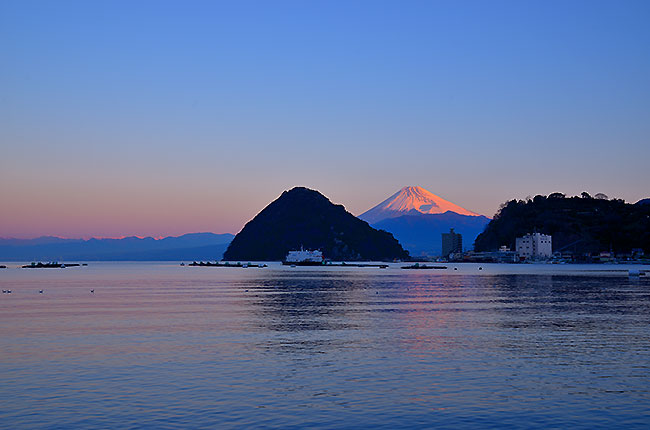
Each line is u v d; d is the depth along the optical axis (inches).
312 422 1195.9
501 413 1251.8
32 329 2513.5
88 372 1631.4
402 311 3294.8
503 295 4584.2
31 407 1295.5
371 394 1400.1
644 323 2687.0
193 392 1419.8
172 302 3978.8
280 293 4926.2
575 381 1519.4
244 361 1785.2
